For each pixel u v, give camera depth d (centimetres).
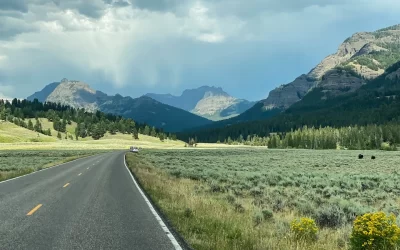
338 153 10238
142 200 1518
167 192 1667
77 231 938
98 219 1105
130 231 943
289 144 17662
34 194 1688
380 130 15475
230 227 934
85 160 5391
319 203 1579
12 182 2256
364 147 14862
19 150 10431
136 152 9950
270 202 1530
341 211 1184
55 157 6631
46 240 839
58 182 2262
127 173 3034
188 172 3050
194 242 810
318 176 3078
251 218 1112
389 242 680
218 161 5616
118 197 1606
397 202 1748
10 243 809
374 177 2945
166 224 1035
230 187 2083
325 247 782
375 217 701
